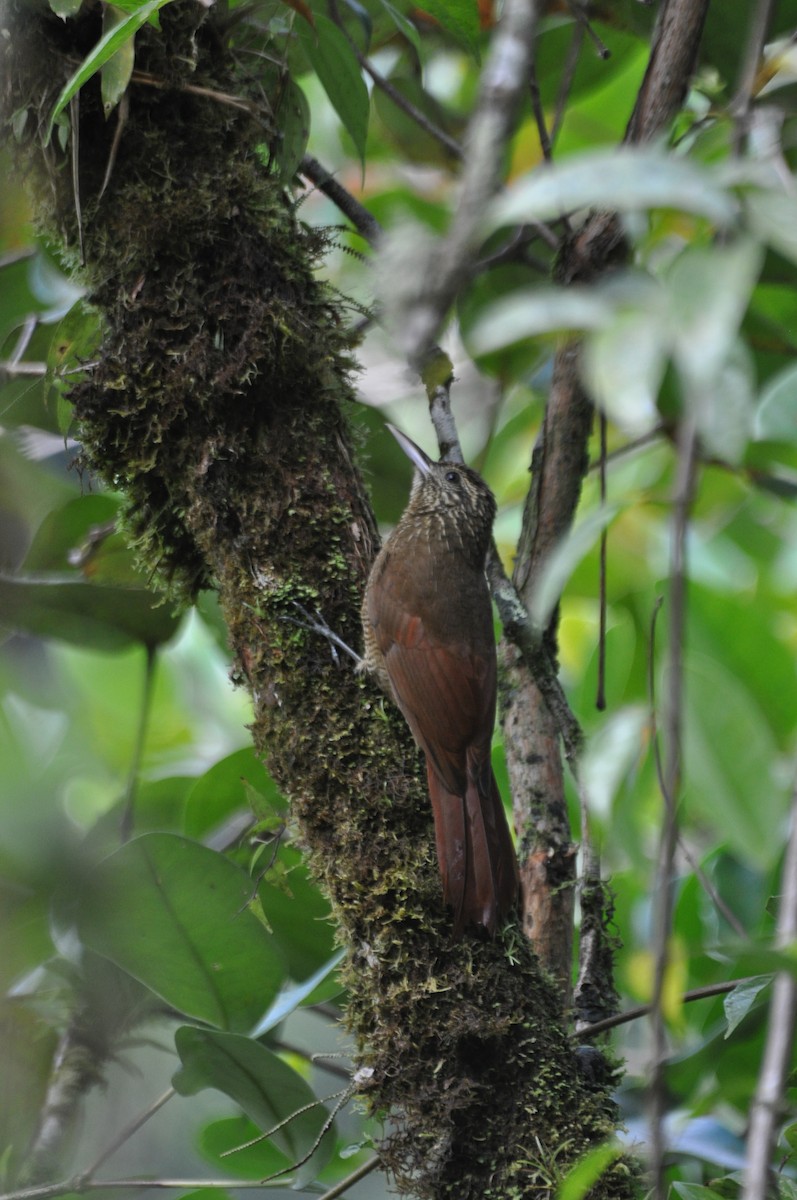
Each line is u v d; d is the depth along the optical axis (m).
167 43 5.66
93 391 5.70
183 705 10.38
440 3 6.06
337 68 6.30
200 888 5.84
